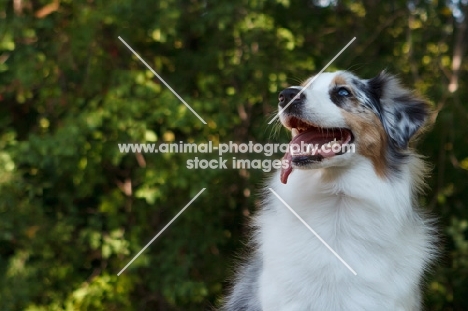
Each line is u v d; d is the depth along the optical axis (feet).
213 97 29.19
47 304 30.01
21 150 27.86
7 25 28.60
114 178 31.48
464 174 32.60
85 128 27.35
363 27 32.76
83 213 31.89
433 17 32.12
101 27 28.99
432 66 31.86
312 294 15.14
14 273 28.86
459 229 29.76
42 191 30.53
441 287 31.40
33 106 31.45
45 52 29.63
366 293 14.98
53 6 29.73
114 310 30.27
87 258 31.12
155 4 28.43
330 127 15.46
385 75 16.49
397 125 16.20
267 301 15.57
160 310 31.53
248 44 28.96
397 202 15.52
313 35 32.27
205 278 31.01
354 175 15.38
